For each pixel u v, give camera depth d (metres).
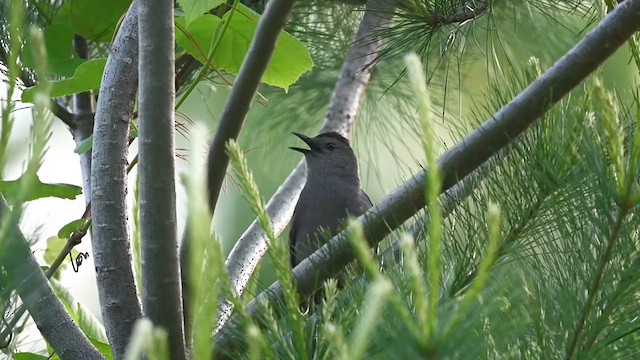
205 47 6.62
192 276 1.86
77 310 6.41
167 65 4.64
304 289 4.51
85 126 7.29
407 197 4.72
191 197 1.84
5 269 2.94
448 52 7.37
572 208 4.09
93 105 7.46
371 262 2.15
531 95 4.60
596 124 4.00
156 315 4.44
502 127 4.59
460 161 4.65
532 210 4.21
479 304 2.66
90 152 7.04
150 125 4.56
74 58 6.55
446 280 4.00
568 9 7.57
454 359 2.54
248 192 2.42
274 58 6.61
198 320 1.95
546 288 3.71
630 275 3.50
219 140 5.33
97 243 4.96
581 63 4.60
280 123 9.95
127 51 5.32
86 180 6.89
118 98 5.22
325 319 2.66
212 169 5.33
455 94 8.76
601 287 3.57
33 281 3.71
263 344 2.46
